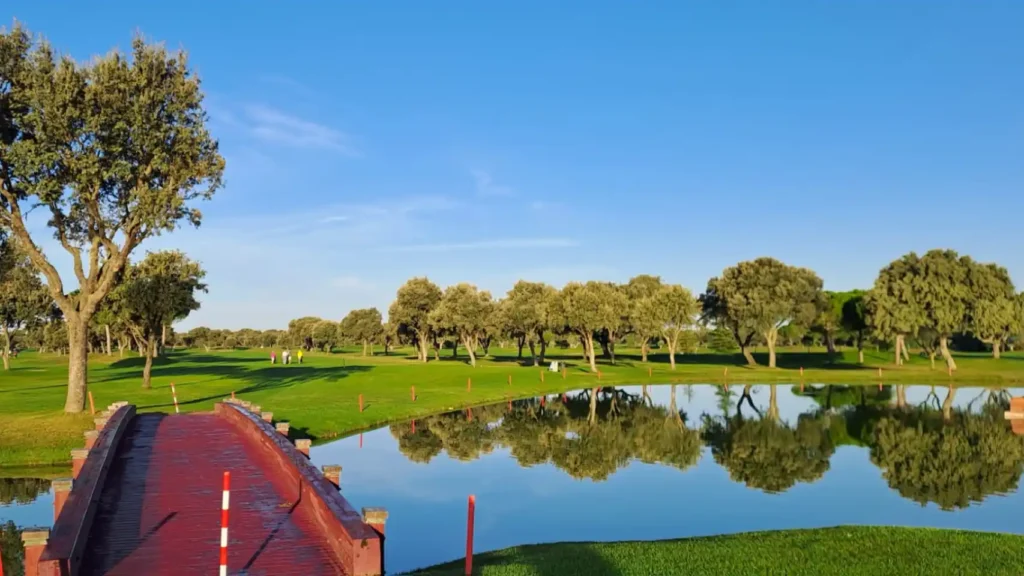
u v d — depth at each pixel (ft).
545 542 66.08
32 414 114.32
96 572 40.91
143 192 107.34
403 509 79.36
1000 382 246.68
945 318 275.18
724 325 338.75
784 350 493.36
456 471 101.04
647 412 171.22
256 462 72.33
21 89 103.86
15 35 103.04
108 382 188.55
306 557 43.50
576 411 172.45
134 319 174.19
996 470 102.47
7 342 264.93
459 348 652.07
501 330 308.19
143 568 41.57
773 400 197.88
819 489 90.02
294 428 126.41
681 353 453.99
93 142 104.94
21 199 109.40
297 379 209.97
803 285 311.47
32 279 273.33
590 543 59.31
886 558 49.57
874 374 271.69
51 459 95.66
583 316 270.46
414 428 141.49
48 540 39.17
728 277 333.83
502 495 86.28
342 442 124.26
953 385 239.71
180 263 172.65
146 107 107.34
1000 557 49.57
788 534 58.49
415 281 358.64
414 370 256.32
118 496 58.23
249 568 41.52
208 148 116.16
